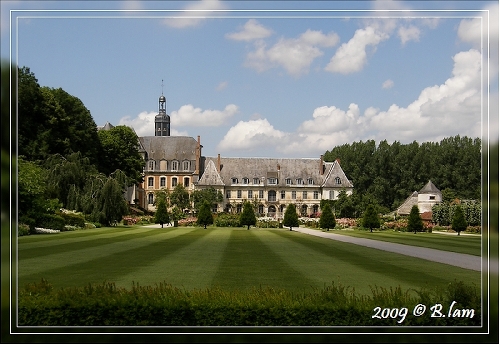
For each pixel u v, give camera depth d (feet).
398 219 248.52
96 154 234.99
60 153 194.08
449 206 212.43
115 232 137.39
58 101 216.13
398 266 65.82
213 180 373.61
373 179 398.83
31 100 181.27
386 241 112.78
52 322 35.27
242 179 382.22
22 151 172.96
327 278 55.42
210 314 35.27
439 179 373.40
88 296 36.09
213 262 68.49
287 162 391.65
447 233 162.30
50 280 53.72
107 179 175.52
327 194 378.53
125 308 35.42
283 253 81.35
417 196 300.61
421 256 78.74
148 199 395.34
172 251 82.74
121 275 56.95
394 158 394.73
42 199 132.57
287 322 35.19
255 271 60.23
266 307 35.35
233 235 129.49
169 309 35.24
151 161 396.57
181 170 395.96
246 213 174.40
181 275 57.00
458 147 375.86
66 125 199.31
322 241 110.22
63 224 140.46
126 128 279.28
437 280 54.65
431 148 383.45
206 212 179.22
